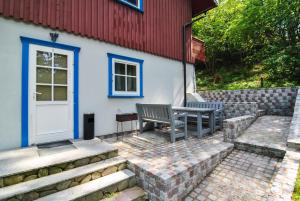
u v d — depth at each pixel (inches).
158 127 242.1
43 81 155.1
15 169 100.1
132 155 142.0
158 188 103.3
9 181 95.7
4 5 137.3
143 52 240.1
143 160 129.6
